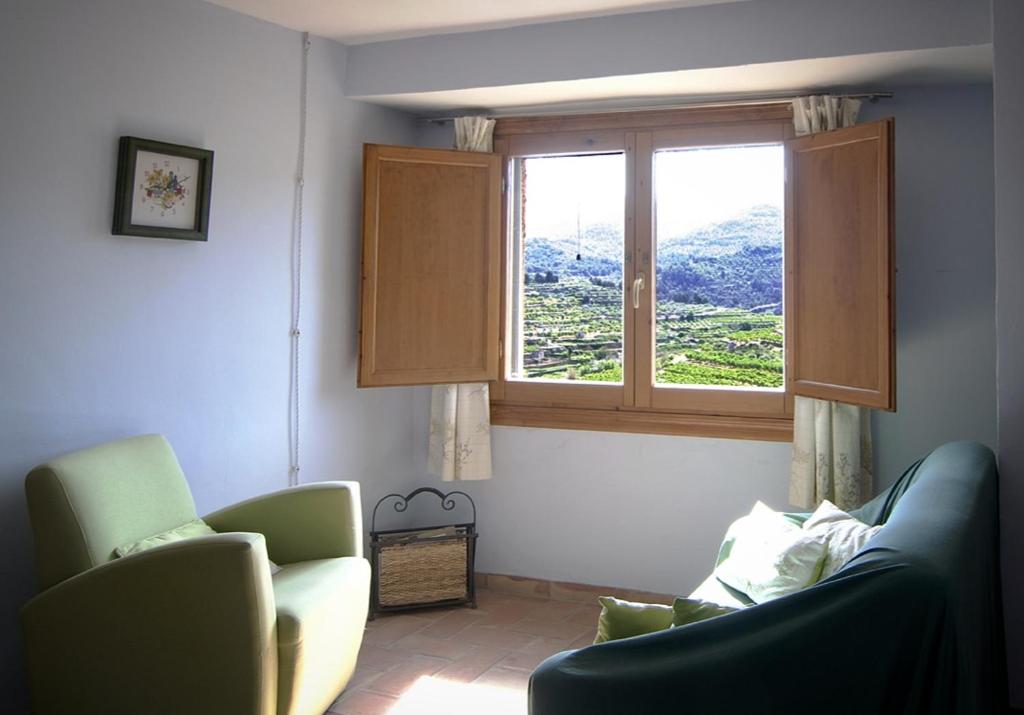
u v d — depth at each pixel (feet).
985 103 11.48
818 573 7.93
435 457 13.82
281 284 12.23
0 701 9.23
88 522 8.32
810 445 11.73
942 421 11.59
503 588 13.83
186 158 10.77
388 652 11.17
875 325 10.65
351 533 10.28
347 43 12.96
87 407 9.95
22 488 9.34
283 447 12.32
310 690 8.39
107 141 10.11
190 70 11.01
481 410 13.57
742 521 9.76
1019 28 9.21
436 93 12.71
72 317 9.80
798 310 11.89
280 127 12.14
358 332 13.43
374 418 13.75
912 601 4.57
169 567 7.59
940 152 11.60
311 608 8.34
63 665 7.86
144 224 10.39
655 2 11.19
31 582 9.46
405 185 13.05
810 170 11.70
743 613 4.96
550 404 13.55
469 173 13.33
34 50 9.38
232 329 11.59
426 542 12.78
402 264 13.03
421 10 11.54
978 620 6.15
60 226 9.66
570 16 11.75
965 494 6.51
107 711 7.80
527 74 12.12
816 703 4.65
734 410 12.57
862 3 10.54
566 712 5.08
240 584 7.53
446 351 13.26
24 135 9.31
